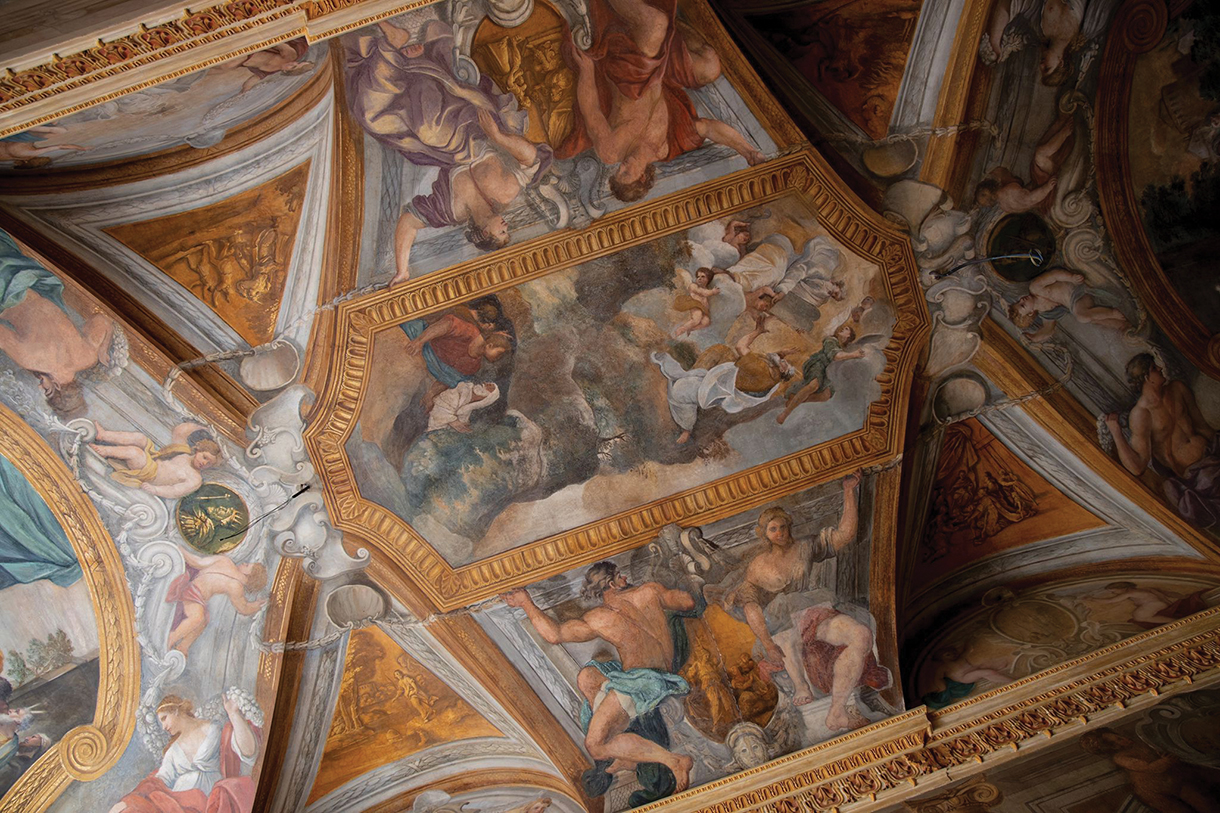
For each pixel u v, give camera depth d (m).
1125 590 9.66
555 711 9.84
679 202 8.70
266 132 7.66
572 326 9.23
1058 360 9.47
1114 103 8.89
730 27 7.93
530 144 8.23
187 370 8.43
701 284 9.15
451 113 7.93
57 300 7.88
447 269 8.71
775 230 8.96
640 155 8.45
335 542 9.31
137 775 8.83
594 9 7.61
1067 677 9.05
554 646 9.91
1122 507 9.66
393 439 9.28
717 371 9.52
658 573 9.92
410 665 9.81
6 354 7.99
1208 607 9.03
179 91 6.74
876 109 8.48
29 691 8.57
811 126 8.48
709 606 9.94
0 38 5.73
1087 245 9.20
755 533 9.91
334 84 7.53
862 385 9.60
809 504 9.84
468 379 9.26
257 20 6.20
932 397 9.70
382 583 9.52
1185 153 9.09
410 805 9.92
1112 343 9.41
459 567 9.73
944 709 9.28
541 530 9.80
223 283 8.34
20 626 8.54
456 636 9.74
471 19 7.43
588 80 7.99
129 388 8.39
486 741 10.08
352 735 9.84
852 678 9.61
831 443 9.75
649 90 8.12
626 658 9.91
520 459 9.62
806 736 9.45
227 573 9.09
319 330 8.71
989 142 8.72
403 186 8.27
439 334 9.00
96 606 8.76
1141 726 8.54
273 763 9.30
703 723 9.70
